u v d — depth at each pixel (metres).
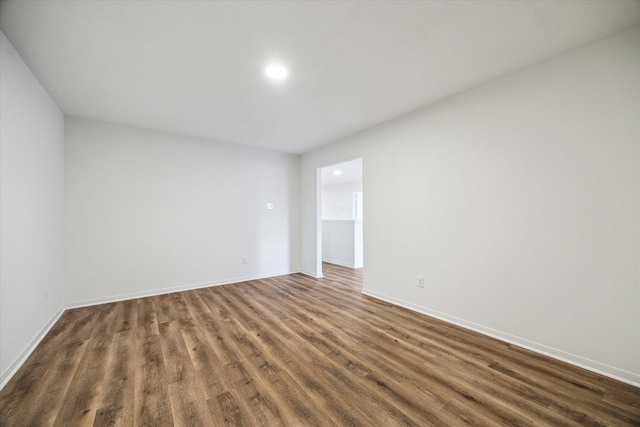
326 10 1.58
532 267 2.18
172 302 3.43
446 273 2.79
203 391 1.66
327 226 6.73
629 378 1.74
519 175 2.25
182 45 1.90
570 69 1.99
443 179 2.81
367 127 3.66
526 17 1.64
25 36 1.79
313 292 3.91
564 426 1.39
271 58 2.07
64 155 3.15
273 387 1.71
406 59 2.10
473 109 2.56
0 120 1.74
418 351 2.17
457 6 1.56
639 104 1.72
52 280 2.71
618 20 1.67
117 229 3.49
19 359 1.94
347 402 1.57
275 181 4.98
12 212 1.89
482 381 1.77
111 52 1.98
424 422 1.42
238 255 4.54
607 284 1.83
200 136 4.07
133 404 1.55
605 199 1.84
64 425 1.39
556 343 2.05
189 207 4.05
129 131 3.58
